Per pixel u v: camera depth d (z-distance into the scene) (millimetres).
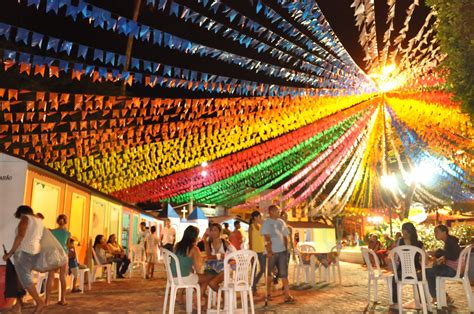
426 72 8305
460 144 12594
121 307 7613
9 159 8305
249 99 9594
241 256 6340
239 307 7402
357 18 5125
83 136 9664
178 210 34000
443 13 5410
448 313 6727
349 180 16703
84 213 12203
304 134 12602
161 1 4676
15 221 8039
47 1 4301
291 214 32531
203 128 10078
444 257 7293
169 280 6594
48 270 6832
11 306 7609
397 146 17062
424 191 20062
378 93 9312
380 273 7734
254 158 14844
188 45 5336
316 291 9555
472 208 21609
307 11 5117
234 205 27109
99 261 12023
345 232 34406
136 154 14453
